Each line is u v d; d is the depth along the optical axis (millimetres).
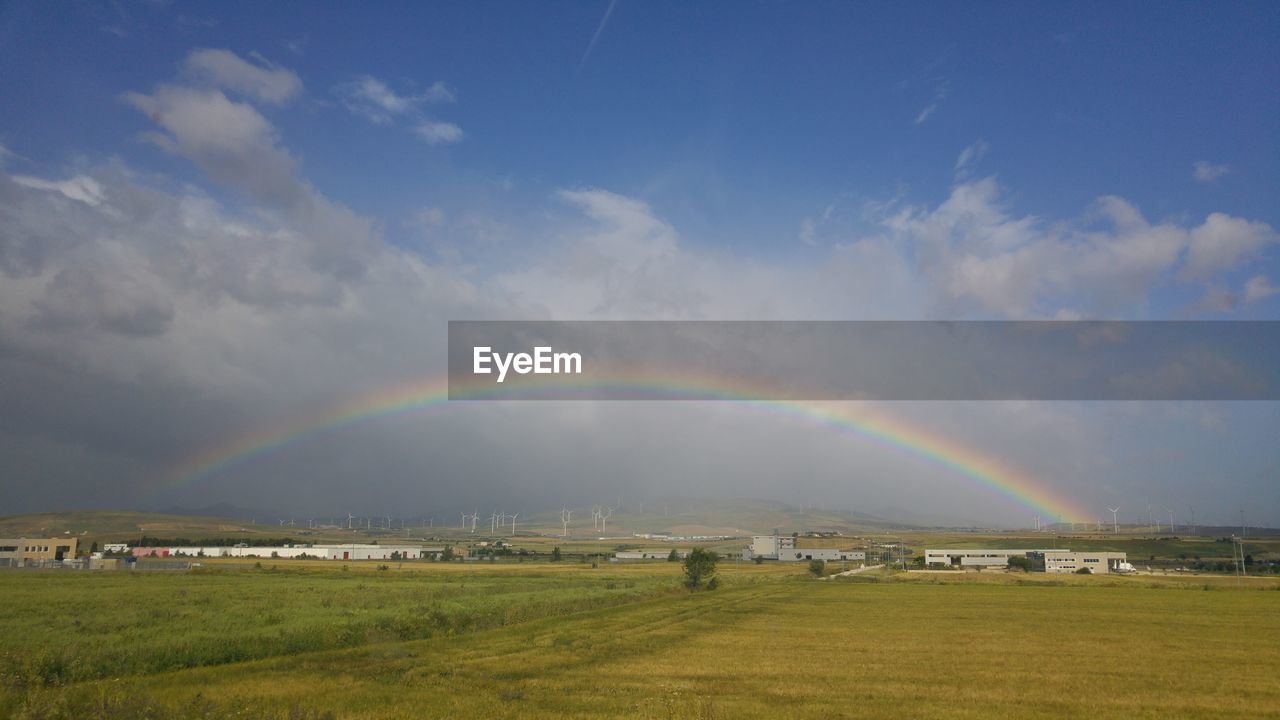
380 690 29125
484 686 30656
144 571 120625
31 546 167625
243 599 68250
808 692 30828
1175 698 31047
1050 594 100750
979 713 27656
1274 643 49844
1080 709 28781
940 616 67312
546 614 59656
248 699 26656
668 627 54469
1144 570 186875
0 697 24750
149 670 32125
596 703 27688
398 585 93438
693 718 25484
